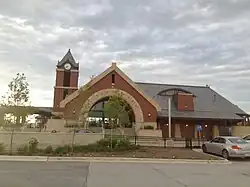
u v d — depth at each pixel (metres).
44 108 45.03
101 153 19.47
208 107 41.31
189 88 44.84
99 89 32.94
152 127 33.22
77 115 30.50
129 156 18.33
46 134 21.95
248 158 20.42
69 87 43.09
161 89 42.97
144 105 34.00
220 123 40.06
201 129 37.25
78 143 22.50
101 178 10.45
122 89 33.75
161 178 10.84
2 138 21.05
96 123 35.03
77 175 11.02
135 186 9.16
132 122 34.03
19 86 22.03
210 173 12.48
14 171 11.71
